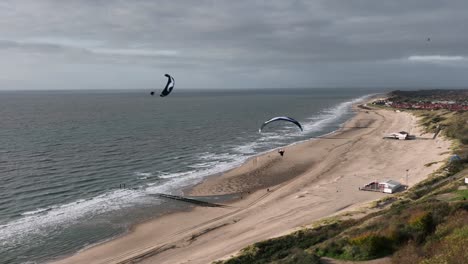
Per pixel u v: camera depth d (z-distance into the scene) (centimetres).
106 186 4962
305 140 8631
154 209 4144
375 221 2730
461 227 2144
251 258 2609
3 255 3116
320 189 4481
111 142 8081
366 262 2081
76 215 3966
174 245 3209
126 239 3403
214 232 3438
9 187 4844
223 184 5056
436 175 4506
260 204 4162
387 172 5194
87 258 3070
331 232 2856
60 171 5631
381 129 9856
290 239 2867
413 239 2202
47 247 3262
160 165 6134
